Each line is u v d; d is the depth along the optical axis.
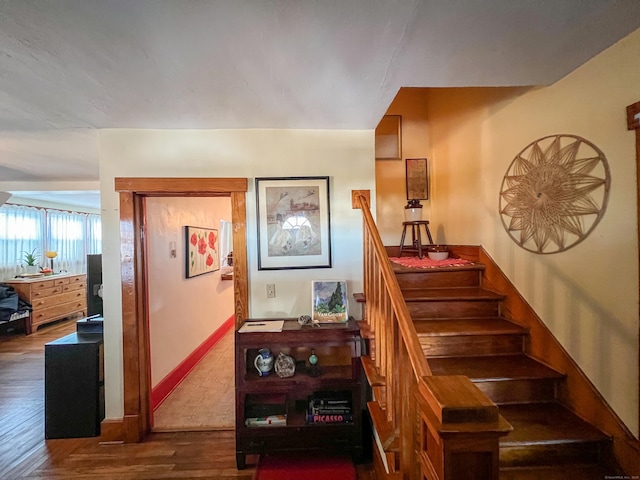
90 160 3.22
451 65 1.59
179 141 2.38
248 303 2.42
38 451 2.22
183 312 3.42
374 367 1.93
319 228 2.44
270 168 2.43
